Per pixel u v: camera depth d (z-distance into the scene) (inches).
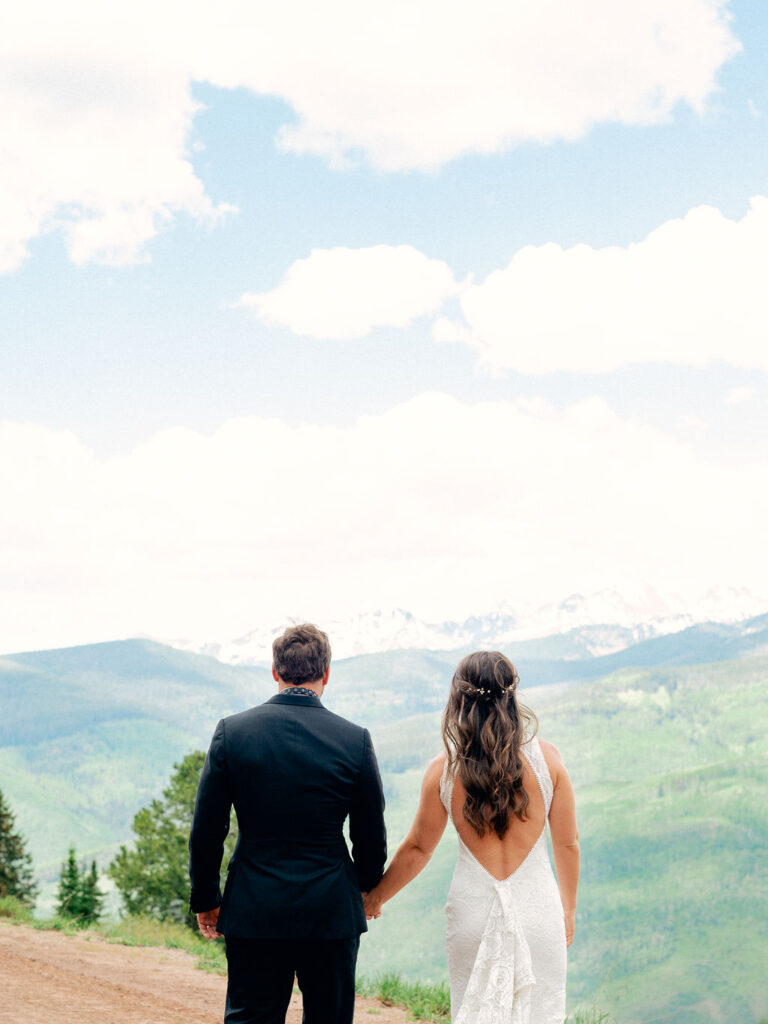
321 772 135.3
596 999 279.9
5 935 434.3
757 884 4813.0
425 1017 281.1
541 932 130.6
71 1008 256.7
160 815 1673.2
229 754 135.7
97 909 976.3
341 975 134.6
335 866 135.6
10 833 1614.2
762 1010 3484.3
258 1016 131.8
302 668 143.9
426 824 139.1
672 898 4891.7
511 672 137.3
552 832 135.5
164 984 322.3
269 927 130.3
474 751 133.0
